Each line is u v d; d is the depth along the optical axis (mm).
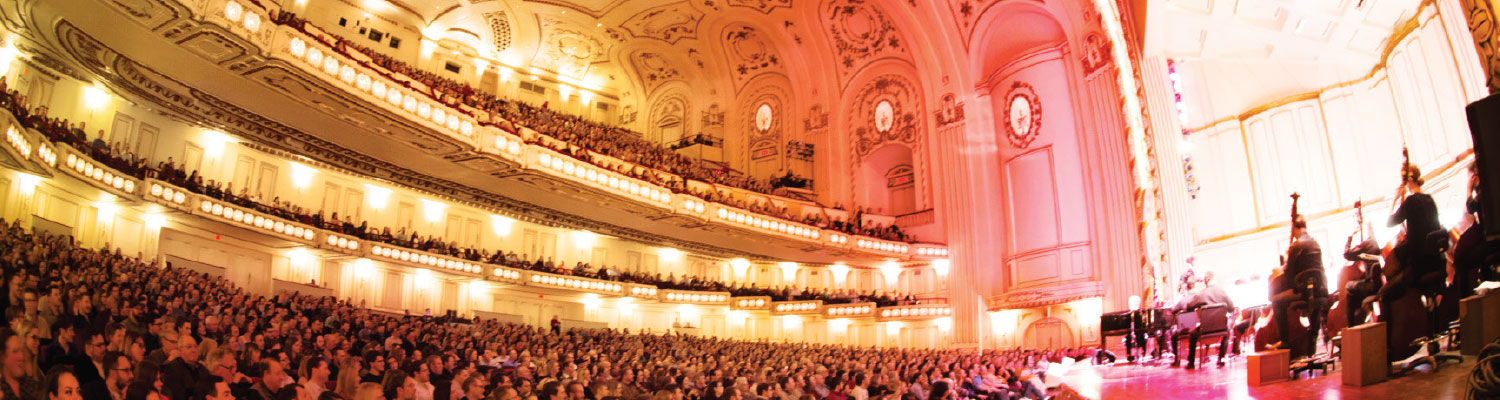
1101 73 26891
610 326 30906
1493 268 5289
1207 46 21141
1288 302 8812
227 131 21125
